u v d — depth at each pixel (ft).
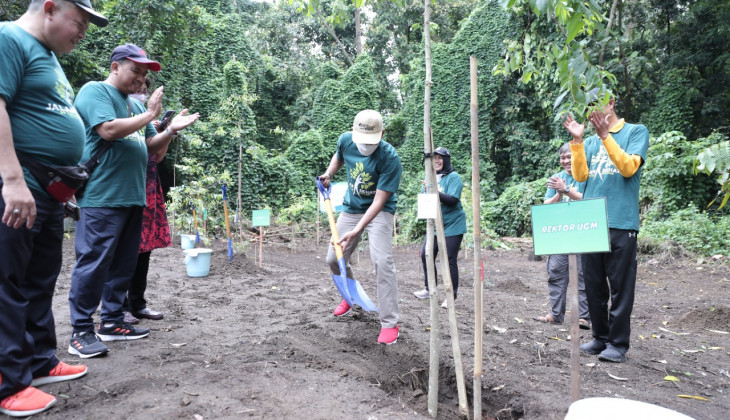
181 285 18.88
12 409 7.44
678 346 13.88
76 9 7.90
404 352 11.59
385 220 12.22
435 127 68.49
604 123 11.00
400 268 31.71
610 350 12.00
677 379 10.89
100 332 11.44
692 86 55.83
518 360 11.75
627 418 5.83
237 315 14.53
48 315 8.75
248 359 10.39
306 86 90.58
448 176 17.10
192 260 20.47
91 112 10.05
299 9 10.76
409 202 61.00
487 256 39.04
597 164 12.15
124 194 10.79
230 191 59.06
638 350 13.16
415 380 10.46
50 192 8.02
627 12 60.54
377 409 8.36
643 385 10.46
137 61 10.57
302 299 17.10
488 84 65.46
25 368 7.72
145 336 11.78
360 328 13.17
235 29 75.36
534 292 22.75
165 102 53.57
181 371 9.44
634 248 11.67
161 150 12.59
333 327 13.24
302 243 44.62
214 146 58.90
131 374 9.17
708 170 11.27
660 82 60.70
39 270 8.52
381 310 12.07
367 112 11.93
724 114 57.31
